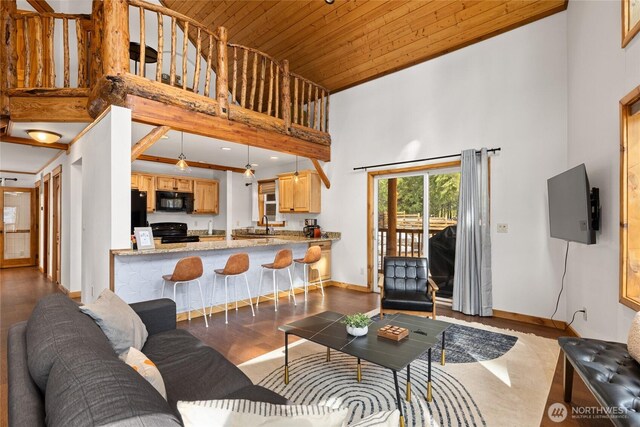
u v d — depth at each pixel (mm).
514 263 3900
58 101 3719
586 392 2230
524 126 3871
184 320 3834
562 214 3012
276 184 7160
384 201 5320
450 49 4480
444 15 4137
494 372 2521
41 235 6895
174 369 1695
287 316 3977
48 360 1017
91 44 3852
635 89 2076
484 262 4020
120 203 3262
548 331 3463
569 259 3451
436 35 4398
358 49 4992
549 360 2736
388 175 5234
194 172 7387
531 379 2418
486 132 4156
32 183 7777
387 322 2492
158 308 2326
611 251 2484
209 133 3994
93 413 670
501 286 3990
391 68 5094
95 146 3711
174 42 3664
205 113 3943
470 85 4305
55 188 5773
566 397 2115
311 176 6004
